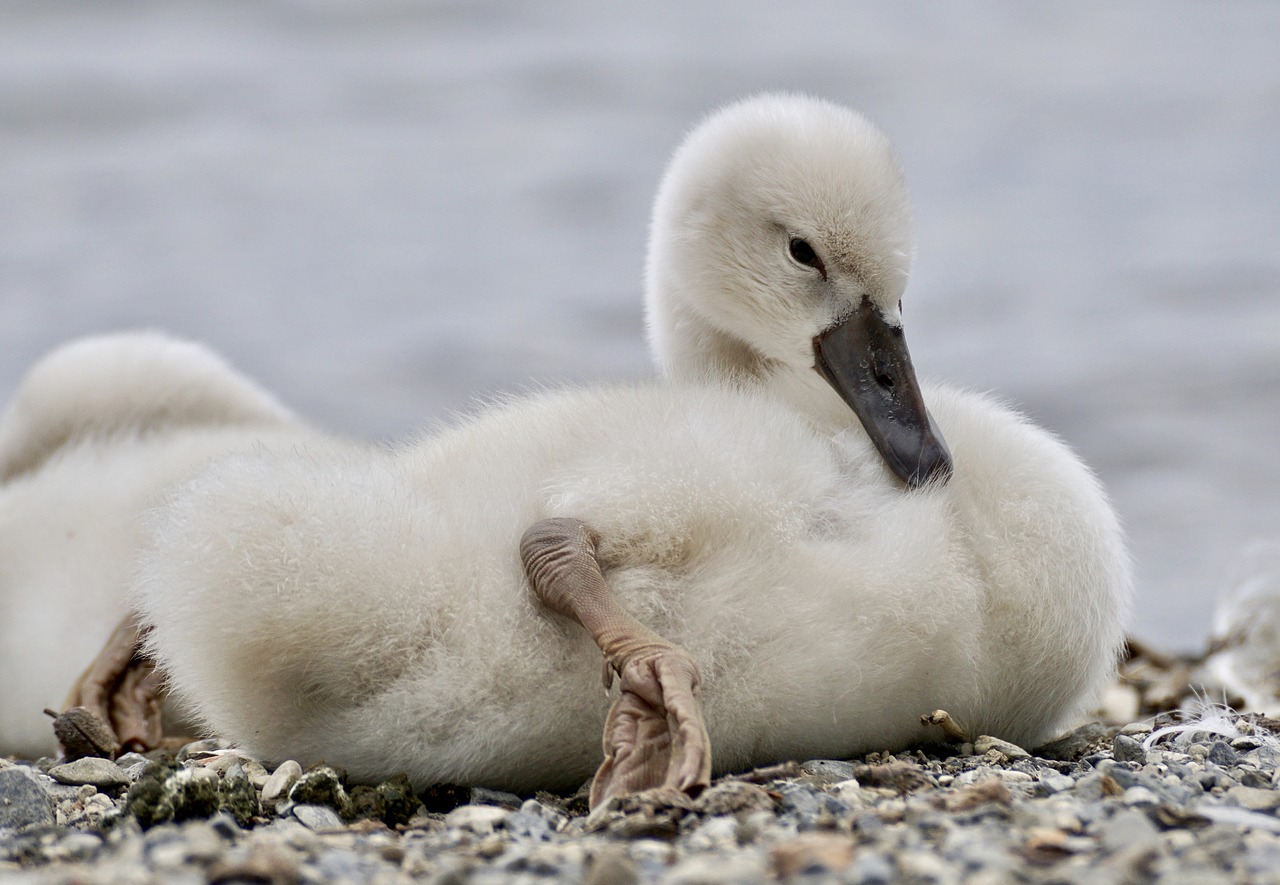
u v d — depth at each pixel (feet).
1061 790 25.80
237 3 265.75
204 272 136.87
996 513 29.32
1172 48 251.80
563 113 209.56
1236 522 74.13
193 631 26.27
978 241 146.82
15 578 40.93
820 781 26.55
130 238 148.25
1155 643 58.34
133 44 241.35
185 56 235.40
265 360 112.37
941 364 108.27
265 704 27.04
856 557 27.17
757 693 26.71
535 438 28.27
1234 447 86.79
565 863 20.86
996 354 110.22
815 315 33.12
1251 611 45.24
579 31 262.47
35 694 40.45
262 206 161.58
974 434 30.76
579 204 163.12
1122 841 21.08
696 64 242.58
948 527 28.60
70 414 46.01
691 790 23.54
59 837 24.09
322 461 27.25
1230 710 37.24
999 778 26.68
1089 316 119.44
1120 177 172.45
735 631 26.45
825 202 32.73
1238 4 284.82
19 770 26.37
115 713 35.86
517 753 26.58
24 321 121.70
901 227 32.91
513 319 122.01
